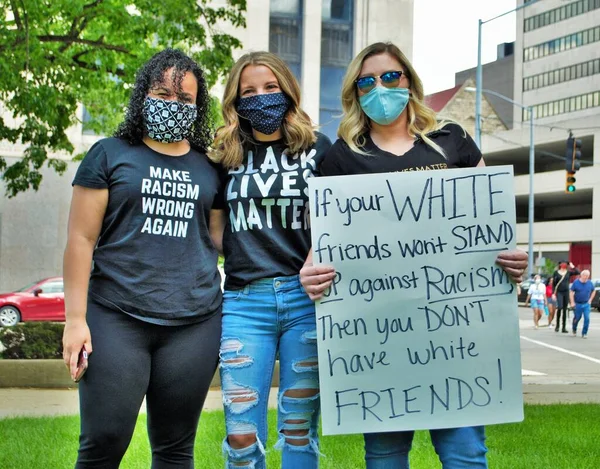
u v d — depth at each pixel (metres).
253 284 3.64
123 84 15.00
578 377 11.55
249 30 27.41
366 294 3.53
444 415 3.50
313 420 3.73
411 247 3.54
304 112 3.83
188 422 3.53
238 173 3.72
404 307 3.53
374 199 3.54
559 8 82.62
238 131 3.75
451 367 3.51
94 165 3.36
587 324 20.92
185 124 3.42
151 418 3.56
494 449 5.72
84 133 25.05
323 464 5.20
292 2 28.38
